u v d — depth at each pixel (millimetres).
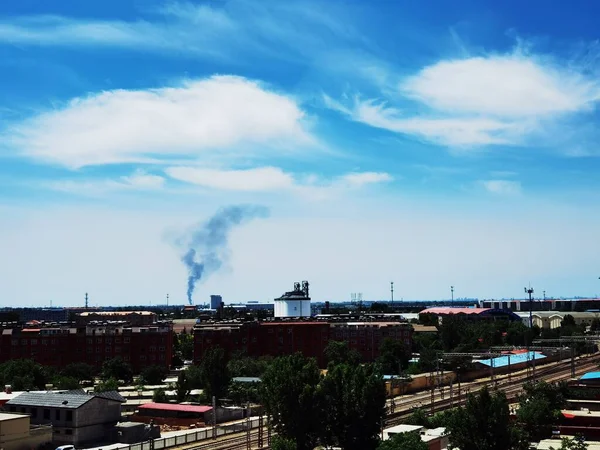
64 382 193125
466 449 96125
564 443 99500
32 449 115938
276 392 113812
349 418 114938
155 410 157750
